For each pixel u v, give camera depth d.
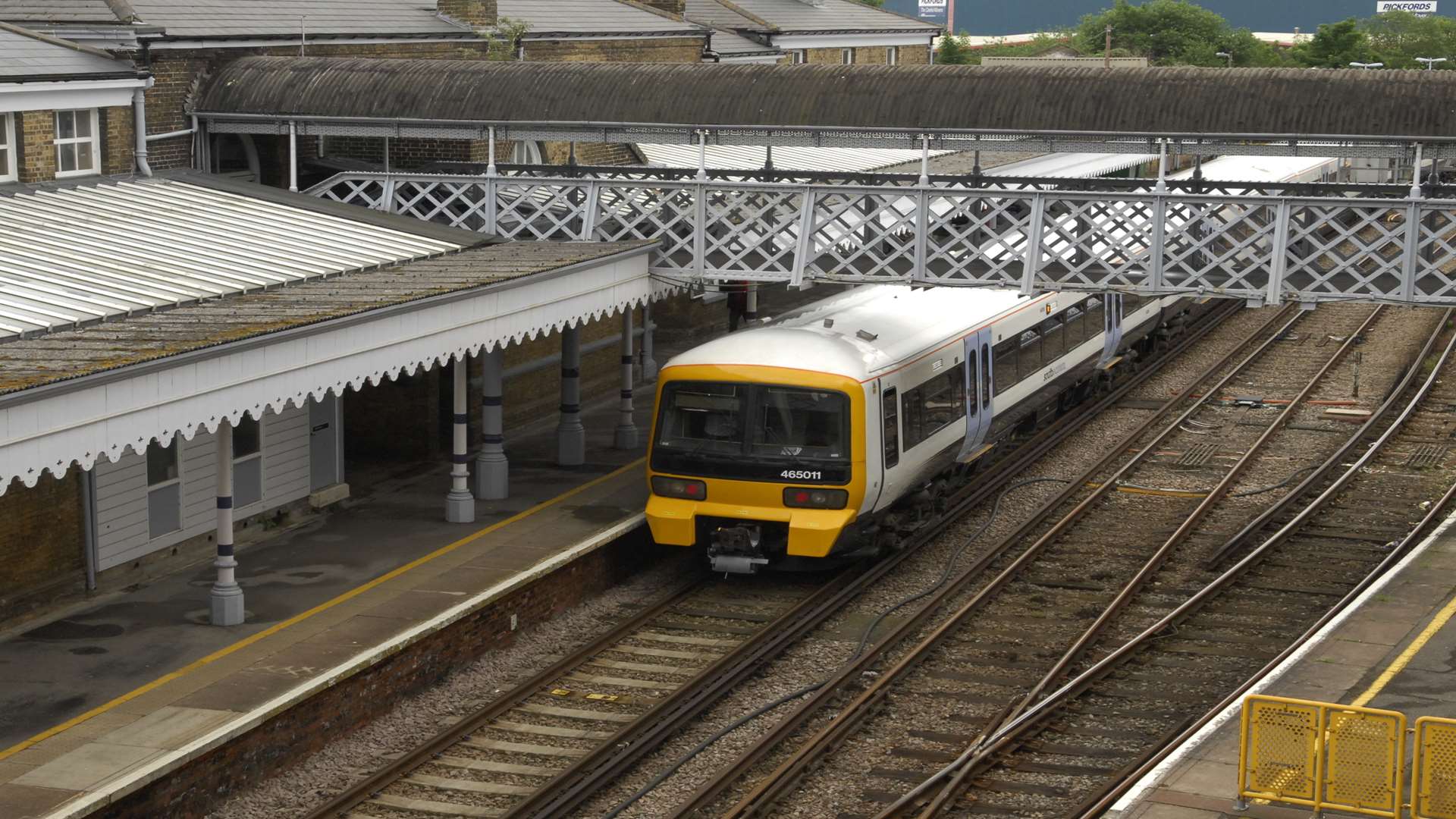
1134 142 36.03
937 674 28.52
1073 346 48.84
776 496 33.09
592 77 39.53
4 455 20.42
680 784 23.81
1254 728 19.67
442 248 35.34
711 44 64.81
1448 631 26.72
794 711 26.12
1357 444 46.62
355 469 40.41
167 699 24.12
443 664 28.23
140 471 30.36
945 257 36.66
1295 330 66.00
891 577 34.69
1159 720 26.23
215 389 24.22
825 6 89.88
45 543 28.38
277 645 26.67
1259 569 35.03
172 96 39.41
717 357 33.81
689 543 33.84
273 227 34.94
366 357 27.78
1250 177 68.69
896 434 34.72
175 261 30.55
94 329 24.94
